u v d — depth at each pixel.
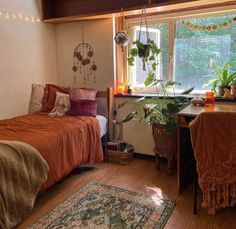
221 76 2.68
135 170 2.87
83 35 3.42
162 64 3.12
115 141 3.28
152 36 3.11
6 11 2.92
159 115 2.74
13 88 3.08
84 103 3.05
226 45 2.74
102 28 3.27
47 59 3.56
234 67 2.73
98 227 1.86
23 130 2.40
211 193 1.86
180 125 2.20
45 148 2.16
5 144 1.89
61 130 2.42
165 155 2.72
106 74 3.34
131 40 3.22
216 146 1.76
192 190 2.38
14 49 3.06
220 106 2.44
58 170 2.30
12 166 1.81
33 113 3.18
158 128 2.71
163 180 2.61
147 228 1.84
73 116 2.96
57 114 2.99
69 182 2.58
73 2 3.38
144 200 2.21
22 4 3.11
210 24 2.78
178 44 2.99
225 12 2.65
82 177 2.70
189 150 2.44
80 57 3.50
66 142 2.41
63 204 2.17
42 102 3.25
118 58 3.30
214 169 1.80
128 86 3.29
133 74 3.34
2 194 1.72
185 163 2.38
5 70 2.97
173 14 2.91
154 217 1.96
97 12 3.04
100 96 3.41
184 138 2.30
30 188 1.93
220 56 2.79
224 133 1.72
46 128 2.46
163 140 2.70
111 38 3.22
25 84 3.24
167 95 3.00
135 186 2.48
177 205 2.14
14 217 1.81
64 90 3.32
